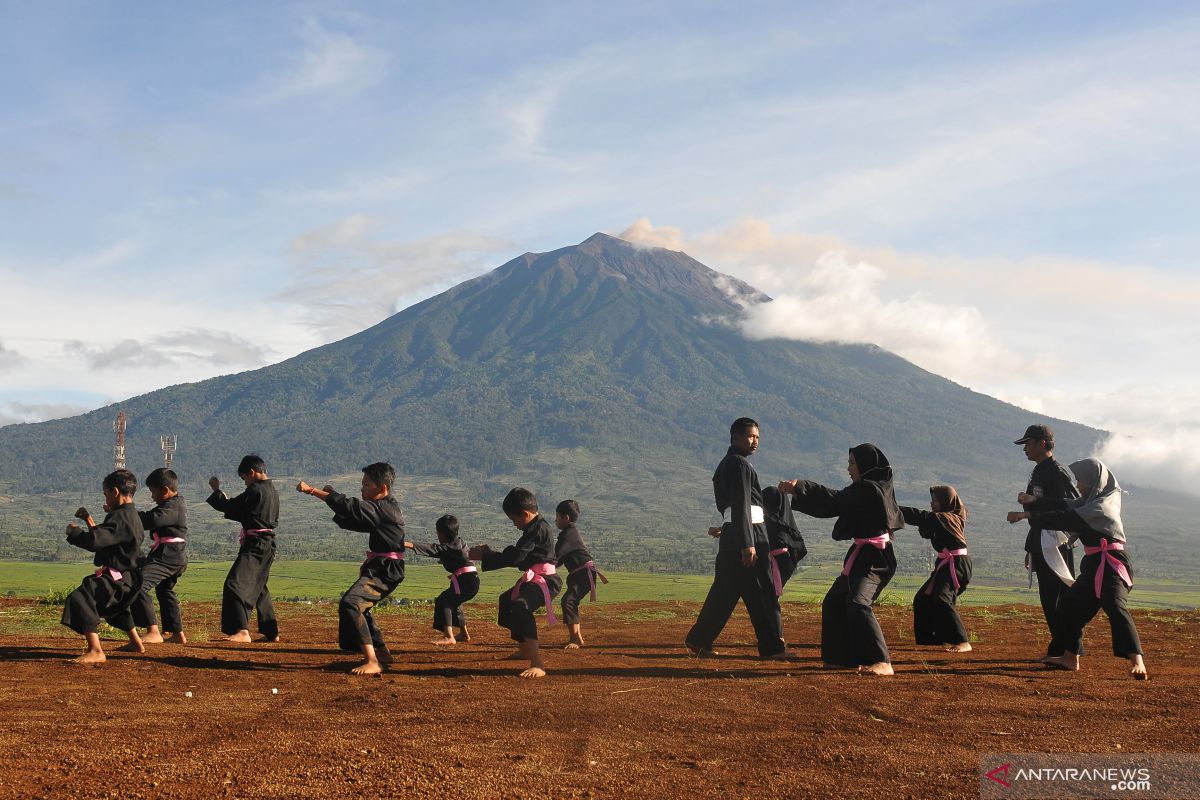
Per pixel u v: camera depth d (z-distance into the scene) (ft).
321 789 16.30
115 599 30.89
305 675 28.45
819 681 27.32
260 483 37.11
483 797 16.07
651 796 16.31
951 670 30.04
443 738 19.98
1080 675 29.14
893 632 42.63
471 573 39.96
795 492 30.58
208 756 18.16
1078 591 30.22
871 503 30.14
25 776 16.58
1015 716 22.44
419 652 35.47
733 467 33.65
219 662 30.68
